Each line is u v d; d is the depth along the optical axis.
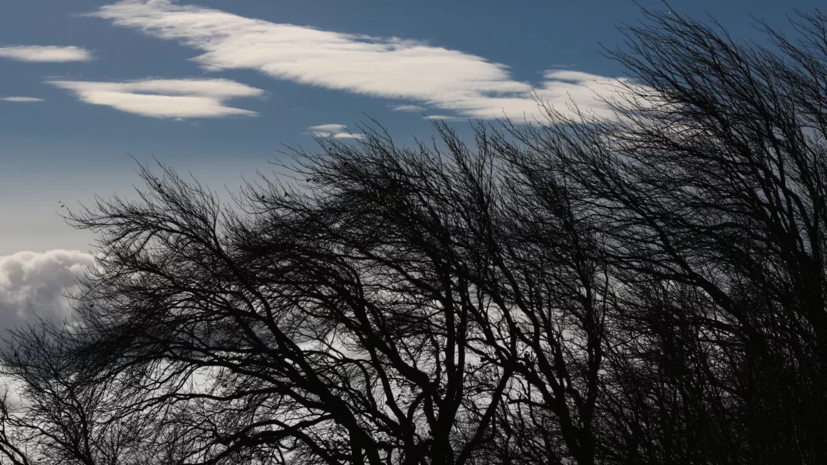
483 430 15.30
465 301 15.91
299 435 16.28
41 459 17.25
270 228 16.50
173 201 16.94
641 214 15.12
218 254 16.19
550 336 14.65
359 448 16.30
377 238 16.17
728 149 14.74
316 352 17.42
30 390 17.48
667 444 9.95
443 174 16.56
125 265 16.52
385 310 17.36
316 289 17.03
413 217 15.83
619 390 11.77
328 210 16.02
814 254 13.03
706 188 15.04
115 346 15.70
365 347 17.38
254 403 17.33
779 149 14.55
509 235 15.78
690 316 11.27
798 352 10.48
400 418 16.52
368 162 16.67
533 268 15.30
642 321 12.80
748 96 14.55
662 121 15.54
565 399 14.51
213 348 16.42
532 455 15.12
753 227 14.31
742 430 10.09
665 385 10.99
